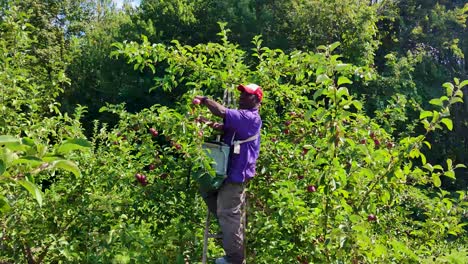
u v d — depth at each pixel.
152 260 4.32
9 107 5.26
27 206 4.99
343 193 3.82
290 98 5.12
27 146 1.62
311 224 4.14
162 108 4.51
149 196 4.52
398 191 4.37
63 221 5.07
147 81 19.69
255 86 4.15
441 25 21.28
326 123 3.74
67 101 21.28
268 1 20.69
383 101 16.20
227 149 3.94
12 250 4.89
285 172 4.53
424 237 4.93
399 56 20.52
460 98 3.64
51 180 5.37
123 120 4.88
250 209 4.46
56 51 18.97
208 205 4.16
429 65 20.48
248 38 19.45
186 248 4.59
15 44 5.50
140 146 4.63
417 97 17.28
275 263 4.35
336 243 3.79
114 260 4.24
